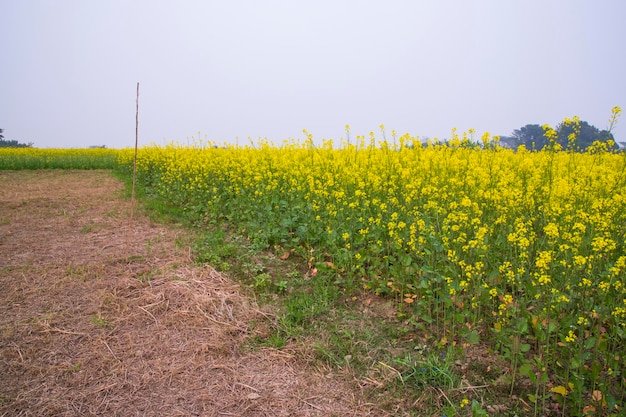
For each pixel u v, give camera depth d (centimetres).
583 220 402
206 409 288
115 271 516
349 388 315
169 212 879
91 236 691
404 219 539
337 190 672
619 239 406
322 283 486
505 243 446
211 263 557
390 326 400
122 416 280
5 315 407
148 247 594
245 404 295
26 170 1939
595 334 306
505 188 508
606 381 298
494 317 377
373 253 514
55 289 465
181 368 330
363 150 850
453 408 286
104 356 343
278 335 381
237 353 356
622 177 484
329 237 516
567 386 295
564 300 298
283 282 486
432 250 432
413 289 431
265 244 620
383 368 336
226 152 1218
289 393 308
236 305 438
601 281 346
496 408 293
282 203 692
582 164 620
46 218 829
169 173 1123
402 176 619
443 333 381
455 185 555
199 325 393
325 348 364
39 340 364
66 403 290
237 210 798
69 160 2150
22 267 534
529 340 357
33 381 313
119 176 1636
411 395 306
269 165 938
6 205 957
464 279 393
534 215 481
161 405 292
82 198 1066
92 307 422
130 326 390
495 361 342
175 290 453
